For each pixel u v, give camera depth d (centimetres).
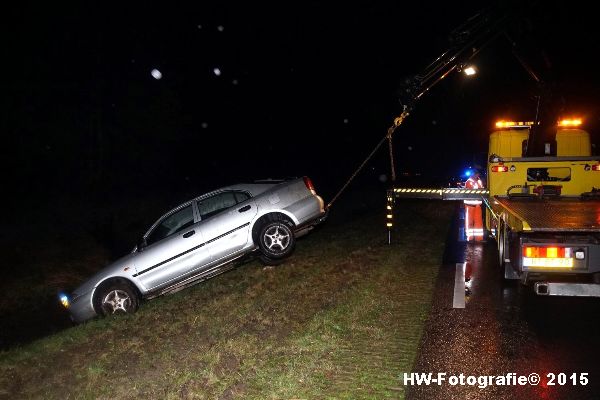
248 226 1052
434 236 1389
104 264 1476
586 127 1327
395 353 647
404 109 1178
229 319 812
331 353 650
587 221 778
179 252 1020
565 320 753
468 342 678
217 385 586
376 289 908
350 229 1591
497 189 1169
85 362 720
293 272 1071
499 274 1010
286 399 545
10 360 755
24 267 1365
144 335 796
